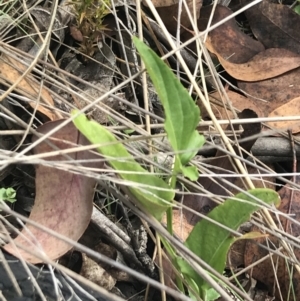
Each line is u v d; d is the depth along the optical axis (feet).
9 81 1.04
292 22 1.46
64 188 0.88
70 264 0.99
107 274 1.00
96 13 1.20
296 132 1.26
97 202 1.10
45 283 0.80
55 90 1.17
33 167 1.07
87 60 1.29
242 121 1.06
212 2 1.50
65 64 1.29
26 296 0.77
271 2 1.57
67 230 0.86
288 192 1.16
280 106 1.30
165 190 0.76
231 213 0.80
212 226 0.81
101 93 1.24
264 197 0.79
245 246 1.11
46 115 1.02
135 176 0.79
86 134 0.72
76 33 1.31
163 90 0.68
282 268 1.07
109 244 1.04
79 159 0.88
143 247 1.03
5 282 0.78
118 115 1.09
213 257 0.83
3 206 0.76
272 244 1.05
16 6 1.26
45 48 1.15
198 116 0.71
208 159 1.11
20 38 1.20
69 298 0.81
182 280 0.87
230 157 1.04
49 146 0.89
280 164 1.29
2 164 0.81
